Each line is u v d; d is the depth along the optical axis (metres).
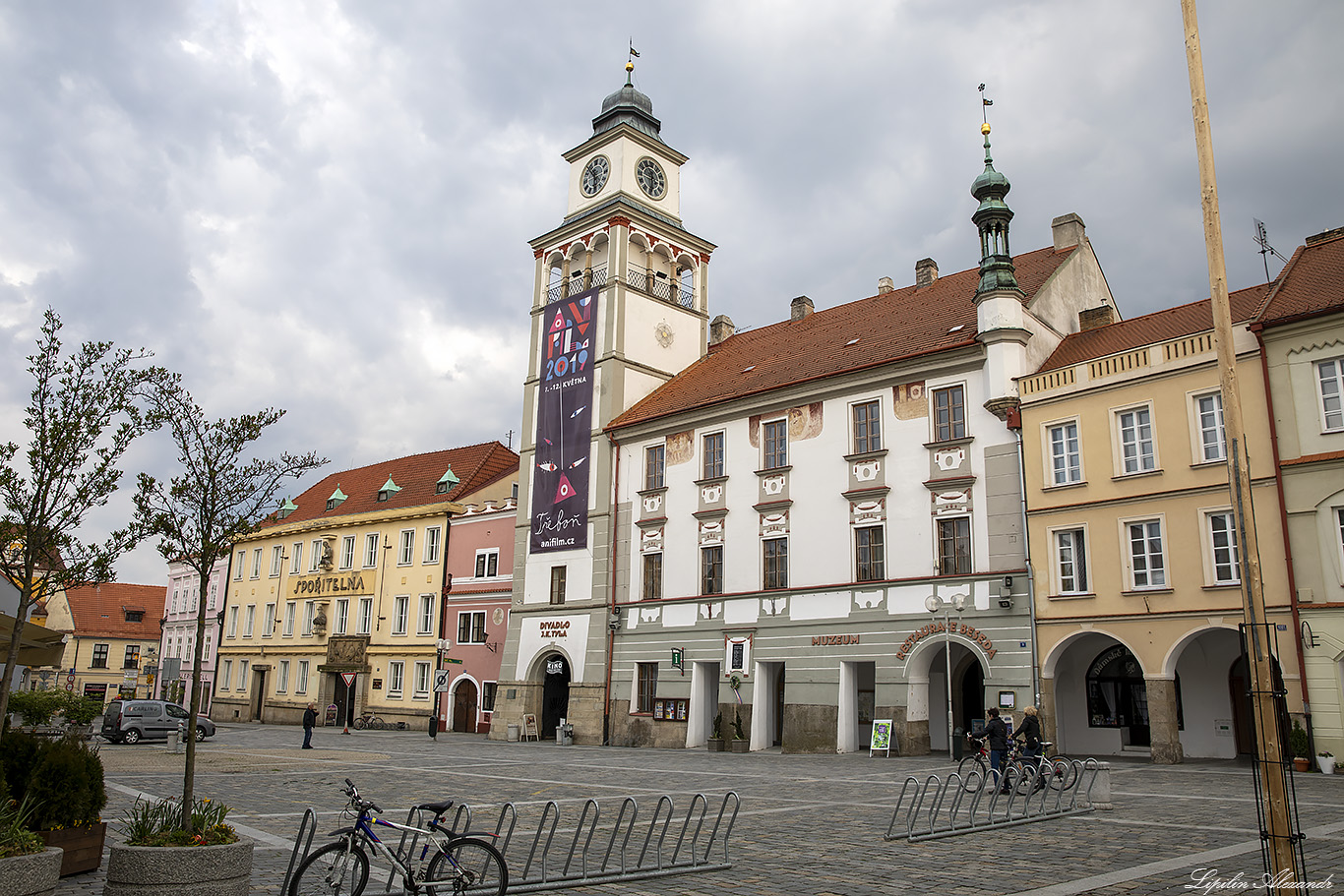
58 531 12.40
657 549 42.94
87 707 43.19
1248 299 30.97
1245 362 27.66
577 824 17.20
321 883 11.38
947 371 34.66
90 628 92.38
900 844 14.91
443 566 57.09
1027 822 16.86
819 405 38.22
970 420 33.75
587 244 51.19
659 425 43.91
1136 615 28.75
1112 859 13.41
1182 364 28.78
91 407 12.52
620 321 47.75
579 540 46.44
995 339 33.16
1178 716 31.17
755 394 39.91
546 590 47.41
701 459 42.09
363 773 26.23
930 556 33.94
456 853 10.88
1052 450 31.56
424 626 57.44
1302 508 25.97
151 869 9.81
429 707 55.62
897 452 35.47
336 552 65.06
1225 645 30.31
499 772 27.12
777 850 14.48
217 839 10.48
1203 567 27.64
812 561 37.19
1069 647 33.72
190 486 13.01
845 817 17.95
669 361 49.91
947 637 31.03
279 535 70.25
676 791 22.17
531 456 50.00
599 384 47.50
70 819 12.13
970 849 14.41
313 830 11.48
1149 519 28.94
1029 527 31.47
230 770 26.38
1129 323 34.38
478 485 59.91
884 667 34.22
